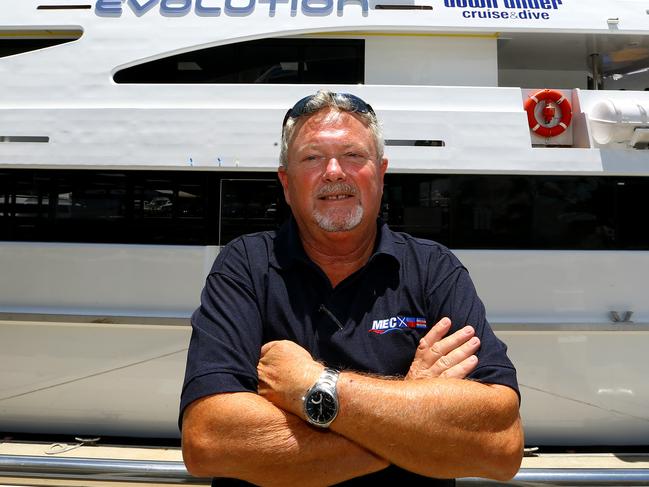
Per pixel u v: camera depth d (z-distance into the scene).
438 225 3.71
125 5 3.86
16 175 3.78
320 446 1.24
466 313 1.45
